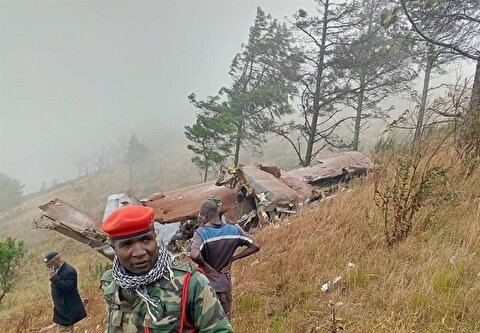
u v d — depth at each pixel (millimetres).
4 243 10773
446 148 7086
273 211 8836
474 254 4125
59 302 5457
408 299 3611
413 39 9898
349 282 4379
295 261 5398
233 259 3893
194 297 1646
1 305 12039
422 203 5188
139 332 1607
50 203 8969
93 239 8758
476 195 5703
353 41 17266
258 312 4441
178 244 9062
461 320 3240
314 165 11516
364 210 6145
